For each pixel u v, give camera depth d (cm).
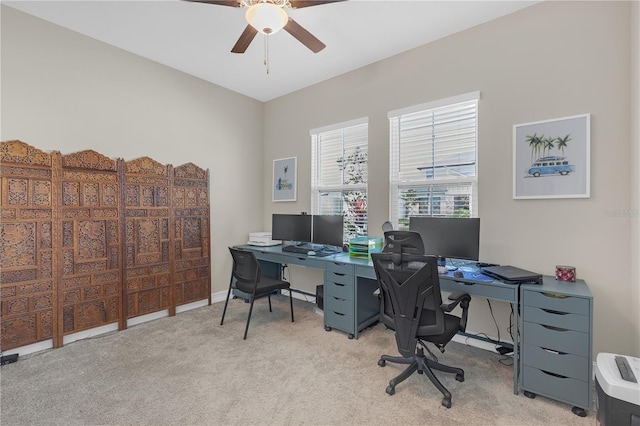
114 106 298
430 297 201
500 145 251
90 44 283
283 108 426
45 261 254
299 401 187
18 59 243
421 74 296
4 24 237
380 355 245
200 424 167
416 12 245
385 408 180
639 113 185
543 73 232
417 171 303
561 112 224
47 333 254
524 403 185
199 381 208
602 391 135
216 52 311
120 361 235
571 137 219
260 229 445
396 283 189
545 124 229
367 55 316
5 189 236
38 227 251
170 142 343
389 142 319
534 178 234
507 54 248
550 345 182
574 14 219
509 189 247
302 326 306
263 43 293
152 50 308
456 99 271
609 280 207
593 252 212
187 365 229
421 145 301
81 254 274
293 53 312
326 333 289
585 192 213
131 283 306
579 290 183
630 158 199
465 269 242
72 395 192
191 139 363
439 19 255
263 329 298
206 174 376
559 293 179
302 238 361
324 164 384
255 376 214
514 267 232
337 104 365
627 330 201
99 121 288
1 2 234
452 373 217
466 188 274
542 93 232
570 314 176
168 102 341
